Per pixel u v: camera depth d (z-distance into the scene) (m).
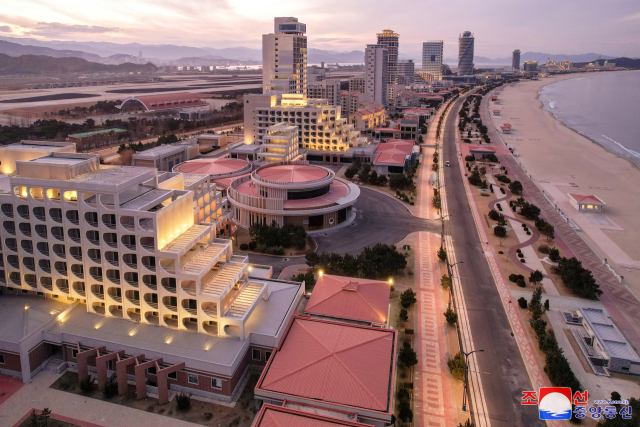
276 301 73.81
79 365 61.12
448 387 64.00
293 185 122.62
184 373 60.66
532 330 78.75
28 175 67.25
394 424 56.41
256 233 111.62
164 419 56.44
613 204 155.00
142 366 58.66
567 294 92.25
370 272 93.25
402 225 130.38
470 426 53.00
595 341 74.12
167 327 66.44
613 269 104.62
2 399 59.16
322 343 61.47
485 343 74.69
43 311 68.88
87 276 67.81
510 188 167.62
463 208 148.62
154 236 62.62
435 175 182.75
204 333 65.31
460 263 105.62
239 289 70.38
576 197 153.00
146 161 164.75
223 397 59.81
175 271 63.47
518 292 92.56
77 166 67.44
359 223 131.12
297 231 109.31
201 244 71.69
